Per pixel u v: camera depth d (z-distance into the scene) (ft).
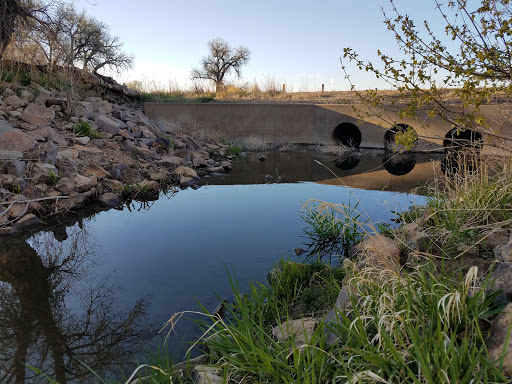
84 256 18.13
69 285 15.37
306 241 19.21
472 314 7.57
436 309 7.68
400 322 7.83
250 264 16.78
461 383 6.07
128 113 50.83
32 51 45.75
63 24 45.68
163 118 58.70
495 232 11.97
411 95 15.58
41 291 15.05
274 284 14.23
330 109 59.62
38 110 35.58
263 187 32.58
